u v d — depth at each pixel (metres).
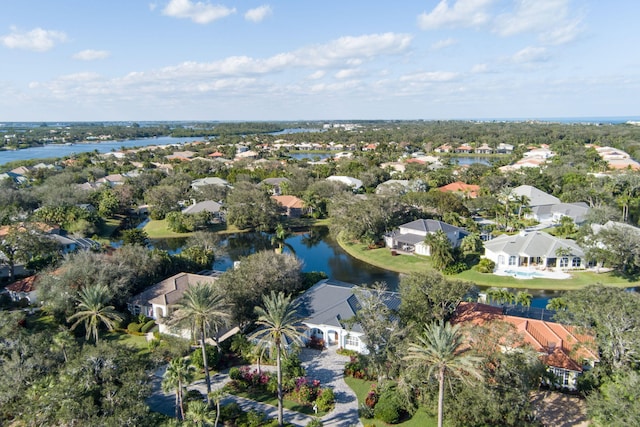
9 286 67.25
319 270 82.56
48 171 172.62
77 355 37.66
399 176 164.38
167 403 42.31
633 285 69.81
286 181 151.25
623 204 111.12
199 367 47.78
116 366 36.00
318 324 53.12
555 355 43.47
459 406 33.34
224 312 44.84
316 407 41.28
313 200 127.00
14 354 38.72
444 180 151.50
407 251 90.56
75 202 122.12
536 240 80.56
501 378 33.69
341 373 47.44
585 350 43.53
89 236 103.31
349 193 115.56
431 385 35.28
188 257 74.69
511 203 107.12
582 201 116.50
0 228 89.31
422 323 45.69
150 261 66.75
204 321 41.22
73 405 32.34
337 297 56.78
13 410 36.06
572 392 42.34
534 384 38.03
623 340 38.72
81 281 57.81
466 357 30.97
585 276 74.12
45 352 40.34
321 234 111.25
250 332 54.84
